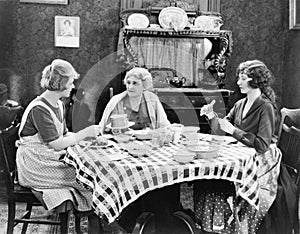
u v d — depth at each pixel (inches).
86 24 179.6
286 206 108.2
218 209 105.1
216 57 172.7
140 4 177.6
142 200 101.8
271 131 108.0
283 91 187.3
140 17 169.9
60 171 103.0
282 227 108.0
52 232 125.8
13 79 175.6
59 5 177.6
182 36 169.6
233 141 109.3
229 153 98.3
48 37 178.2
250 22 186.4
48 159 103.3
